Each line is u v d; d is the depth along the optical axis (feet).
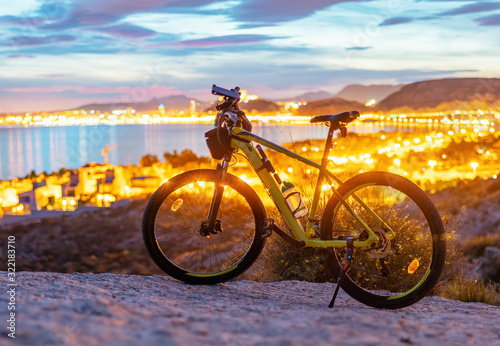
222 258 11.00
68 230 95.76
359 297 9.38
